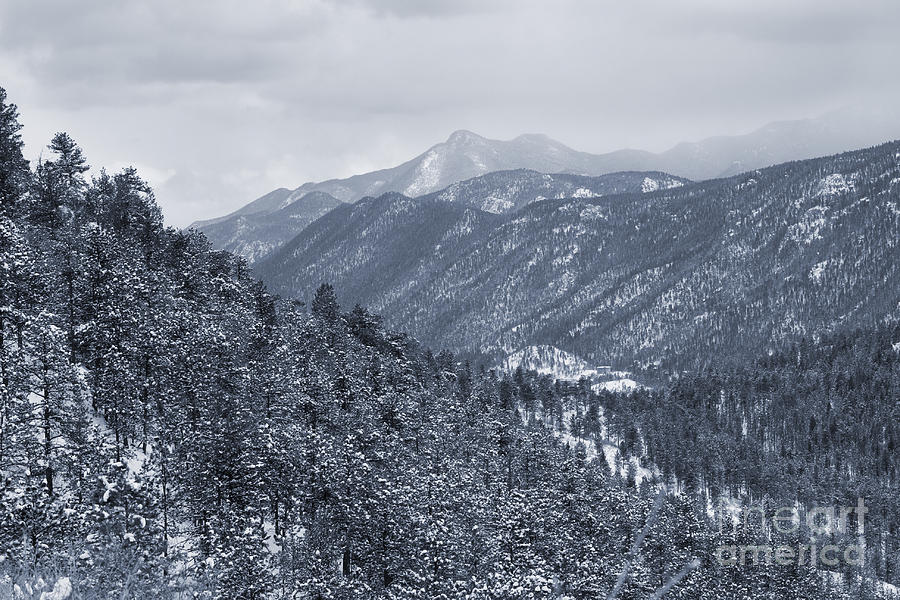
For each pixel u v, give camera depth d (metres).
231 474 54.03
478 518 70.31
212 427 55.97
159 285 82.50
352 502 55.59
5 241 63.31
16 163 87.75
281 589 45.06
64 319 65.81
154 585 26.88
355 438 64.00
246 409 59.69
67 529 33.75
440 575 57.78
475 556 63.22
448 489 72.50
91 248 72.88
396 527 56.72
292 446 59.69
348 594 50.72
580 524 78.69
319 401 77.00
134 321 65.75
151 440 59.56
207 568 38.00
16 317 53.91
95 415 62.50
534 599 51.34
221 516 49.94
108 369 59.62
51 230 86.12
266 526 61.22
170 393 62.19
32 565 26.59
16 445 43.41
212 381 63.44
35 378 50.47
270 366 78.56
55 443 50.06
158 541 32.47
